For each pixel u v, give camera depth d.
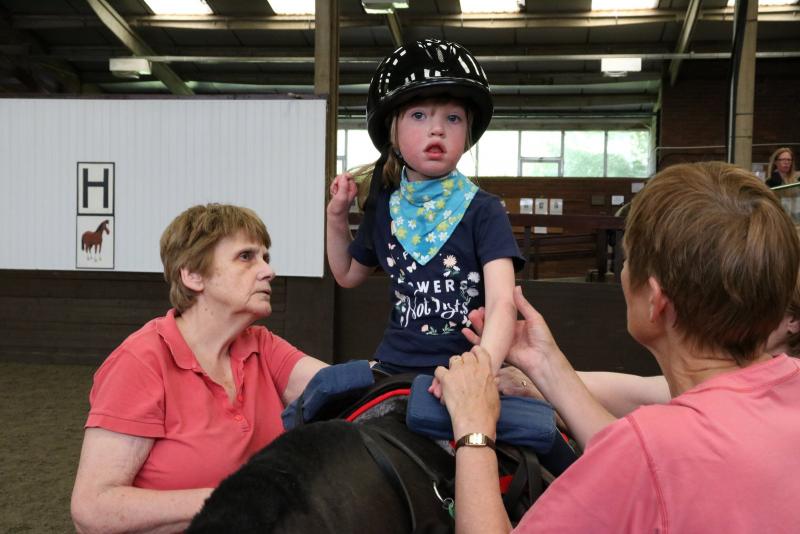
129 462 1.29
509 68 12.84
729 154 7.25
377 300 5.75
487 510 0.85
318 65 5.90
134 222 5.86
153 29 11.71
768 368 0.81
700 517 0.72
